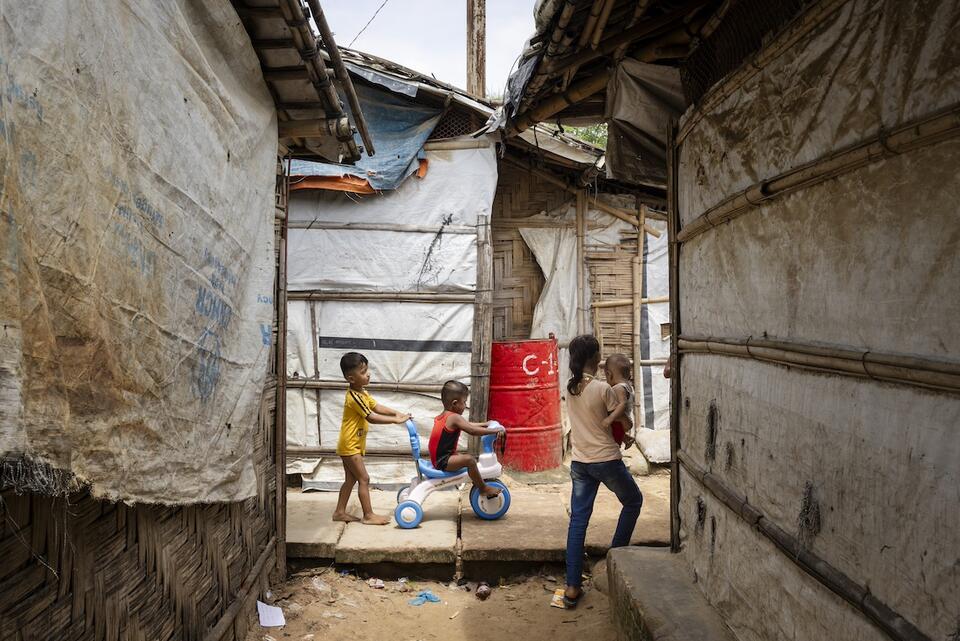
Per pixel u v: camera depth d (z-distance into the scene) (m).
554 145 7.09
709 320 3.61
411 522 5.55
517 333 8.09
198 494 3.03
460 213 7.12
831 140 2.25
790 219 2.56
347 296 7.12
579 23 3.61
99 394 2.16
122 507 2.60
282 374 4.86
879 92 1.98
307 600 4.66
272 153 3.89
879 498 1.96
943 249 1.69
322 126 4.11
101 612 2.44
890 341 1.92
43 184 1.82
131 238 2.34
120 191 2.25
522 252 8.09
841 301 2.18
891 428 1.91
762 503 2.84
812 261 2.38
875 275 1.99
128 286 2.32
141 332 2.44
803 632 2.44
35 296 1.75
